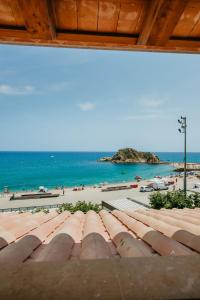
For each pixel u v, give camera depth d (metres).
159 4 1.98
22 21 2.21
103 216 5.95
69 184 65.38
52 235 3.75
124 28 2.37
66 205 11.61
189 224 3.86
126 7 2.13
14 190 55.16
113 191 44.06
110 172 93.44
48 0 1.98
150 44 2.47
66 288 1.05
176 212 6.30
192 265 1.22
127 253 2.47
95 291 1.03
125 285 1.06
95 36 2.43
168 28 2.22
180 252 2.36
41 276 1.13
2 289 1.05
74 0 2.07
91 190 47.81
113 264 1.23
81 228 4.49
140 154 147.38
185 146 22.30
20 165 123.44
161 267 1.20
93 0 2.07
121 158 142.88
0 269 1.19
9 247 2.52
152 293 1.02
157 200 13.87
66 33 2.39
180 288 1.04
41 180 72.62
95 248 2.51
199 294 1.00
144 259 1.28
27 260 2.43
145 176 82.06
